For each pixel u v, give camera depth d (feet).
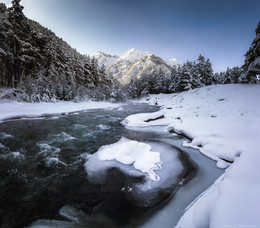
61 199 11.76
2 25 53.88
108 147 22.43
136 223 9.57
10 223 9.71
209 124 28.09
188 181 14.02
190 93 94.12
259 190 7.04
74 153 20.36
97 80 117.39
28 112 41.09
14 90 54.44
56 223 9.64
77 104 69.10
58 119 40.55
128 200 11.51
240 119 28.66
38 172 15.49
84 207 10.92
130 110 71.05
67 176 14.85
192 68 115.24
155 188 12.95
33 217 10.13
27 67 71.77
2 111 37.81
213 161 18.30
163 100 114.32
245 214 5.90
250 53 60.29
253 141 18.31
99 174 15.23
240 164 10.12
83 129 32.76
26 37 70.03
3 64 62.23
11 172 15.29
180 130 30.22
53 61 78.69
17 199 11.68
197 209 8.27
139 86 167.63
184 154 20.45
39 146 22.03
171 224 9.45
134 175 14.98
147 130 33.91
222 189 7.98
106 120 44.06
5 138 24.04
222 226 5.70
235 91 61.00
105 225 9.46
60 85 70.49
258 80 59.57
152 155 19.30
